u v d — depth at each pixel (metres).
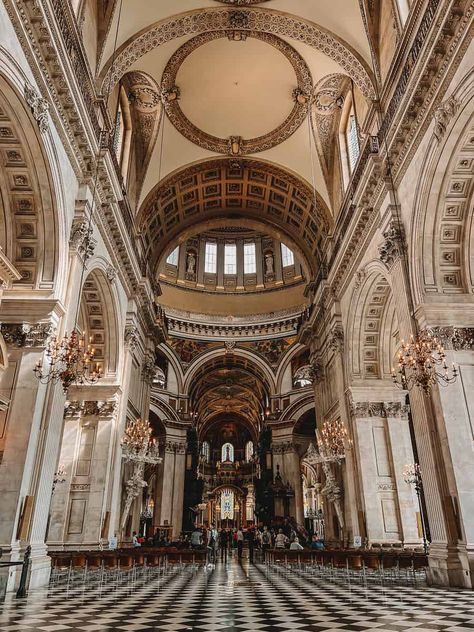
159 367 35.88
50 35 8.85
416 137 10.76
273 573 13.43
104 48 13.12
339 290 18.45
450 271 10.95
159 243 23.14
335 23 14.27
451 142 9.71
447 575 8.73
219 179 22.12
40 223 10.45
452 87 9.31
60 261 10.59
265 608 6.86
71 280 10.85
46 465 9.64
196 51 16.80
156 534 26.44
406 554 10.46
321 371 21.98
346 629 5.20
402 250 11.49
